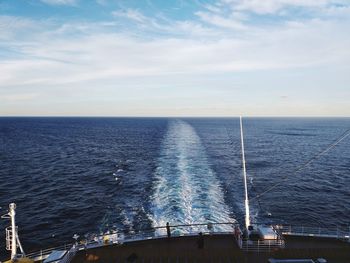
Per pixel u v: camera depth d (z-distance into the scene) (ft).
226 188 170.50
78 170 234.17
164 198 149.18
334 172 230.07
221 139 421.59
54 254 67.97
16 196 174.91
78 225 133.18
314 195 174.91
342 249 69.10
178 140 393.29
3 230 130.62
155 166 225.56
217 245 74.49
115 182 193.36
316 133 565.53
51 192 180.65
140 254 70.13
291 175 215.10
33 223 137.28
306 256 68.23
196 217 125.49
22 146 377.71
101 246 73.92
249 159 268.62
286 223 134.00
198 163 233.76
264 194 170.50
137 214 133.28
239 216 130.62
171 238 77.05
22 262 64.23
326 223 137.90
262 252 70.33
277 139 444.55
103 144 385.29
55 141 431.84
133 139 438.40
